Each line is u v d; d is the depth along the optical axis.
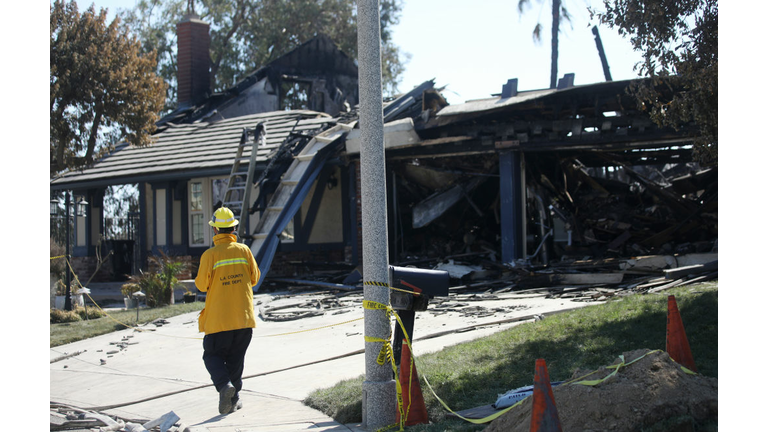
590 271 14.52
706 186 18.62
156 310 14.04
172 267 16.06
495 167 18.44
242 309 6.46
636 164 21.12
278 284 17.77
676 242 16.69
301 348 9.34
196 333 11.15
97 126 18.19
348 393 6.28
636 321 7.81
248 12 46.12
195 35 30.86
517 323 9.55
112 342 10.82
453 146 17.69
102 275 24.19
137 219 24.70
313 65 33.41
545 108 15.84
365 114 5.57
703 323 7.25
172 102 45.66
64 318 13.55
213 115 28.45
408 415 5.27
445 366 6.82
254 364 8.56
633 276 13.90
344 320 11.38
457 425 4.94
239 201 19.20
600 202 18.69
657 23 8.49
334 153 19.50
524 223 17.02
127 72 18.38
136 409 6.75
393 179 19.53
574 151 18.81
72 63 17.41
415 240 20.45
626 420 4.16
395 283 6.03
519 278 14.41
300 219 20.12
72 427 6.02
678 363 5.10
